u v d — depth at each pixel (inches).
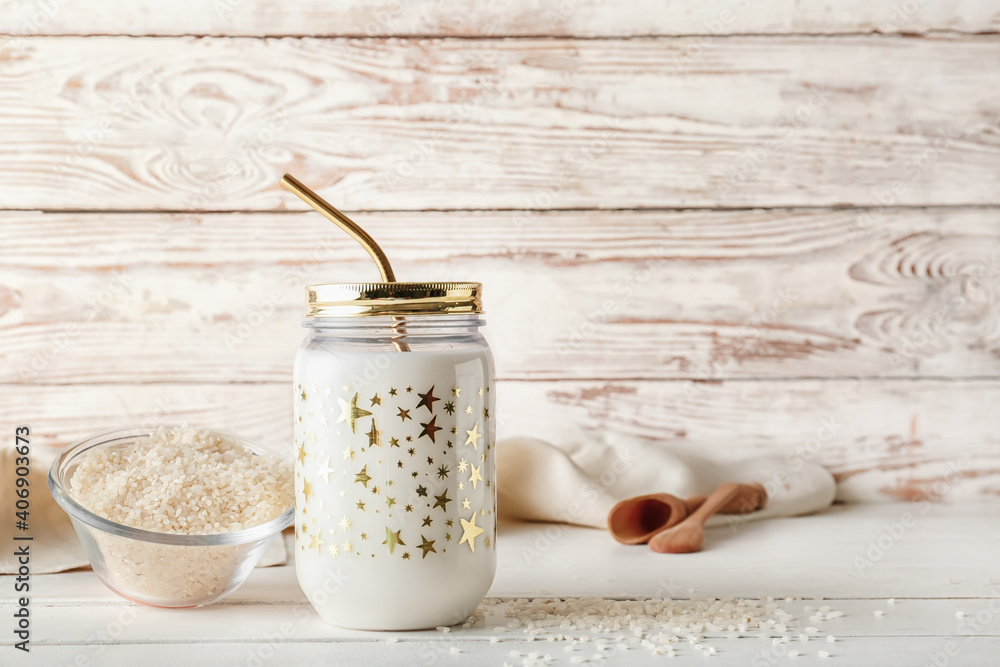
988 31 46.3
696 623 28.5
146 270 46.1
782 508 44.6
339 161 46.1
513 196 46.7
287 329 46.7
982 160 46.9
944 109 46.8
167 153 45.6
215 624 28.5
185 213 45.9
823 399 48.0
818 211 47.1
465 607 27.3
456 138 46.3
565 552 38.8
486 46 45.9
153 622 28.8
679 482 44.2
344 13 45.5
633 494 44.2
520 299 47.1
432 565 25.8
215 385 46.8
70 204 45.5
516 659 25.4
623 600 31.4
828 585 33.1
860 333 47.7
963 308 47.6
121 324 46.2
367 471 25.5
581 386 47.6
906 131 46.8
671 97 46.4
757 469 46.6
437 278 46.8
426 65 45.9
